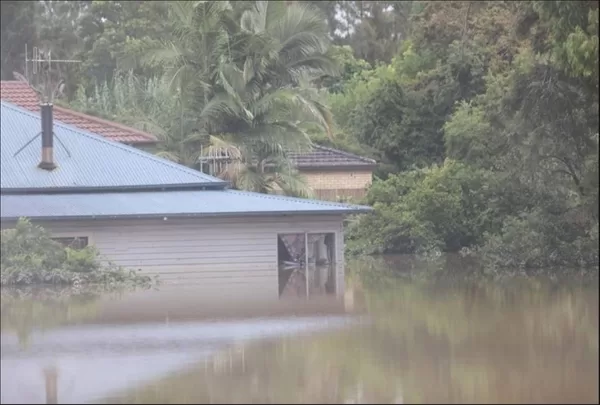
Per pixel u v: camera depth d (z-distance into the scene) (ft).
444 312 104.58
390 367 75.46
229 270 156.15
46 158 161.17
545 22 133.90
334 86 290.56
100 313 107.04
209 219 155.53
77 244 151.12
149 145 194.70
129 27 279.28
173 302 116.67
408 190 199.52
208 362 78.23
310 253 164.86
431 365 75.97
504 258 154.10
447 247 191.83
